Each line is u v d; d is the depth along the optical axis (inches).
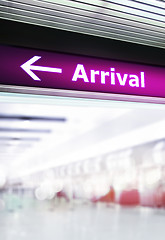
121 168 633.0
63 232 329.7
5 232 341.4
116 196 675.4
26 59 102.8
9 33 102.5
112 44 118.6
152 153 529.7
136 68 120.0
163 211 524.1
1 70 99.0
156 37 123.0
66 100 111.0
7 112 487.8
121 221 430.3
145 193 578.6
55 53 107.6
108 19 110.3
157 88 122.1
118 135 605.9
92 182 761.6
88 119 572.1
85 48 113.2
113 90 113.3
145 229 340.5
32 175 1244.5
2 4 99.5
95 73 112.1
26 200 807.1
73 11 105.0
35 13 103.9
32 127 621.6
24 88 100.7
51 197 830.5
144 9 106.3
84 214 563.5
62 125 608.4
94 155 712.4
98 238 285.1
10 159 1402.6
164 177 513.3
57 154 933.8
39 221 452.4
